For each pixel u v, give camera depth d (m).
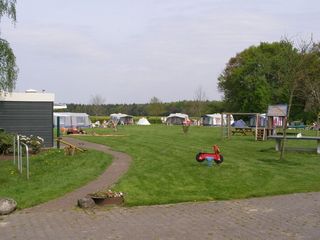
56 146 28.03
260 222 9.22
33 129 27.33
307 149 24.08
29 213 10.02
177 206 10.68
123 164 18.53
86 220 9.38
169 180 14.13
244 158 20.58
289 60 20.78
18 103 27.00
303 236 8.21
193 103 109.94
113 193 11.00
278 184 13.52
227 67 92.69
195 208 10.47
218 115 82.75
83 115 65.25
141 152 23.69
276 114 34.25
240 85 80.19
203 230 8.62
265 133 35.31
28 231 8.57
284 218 9.55
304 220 9.38
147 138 36.56
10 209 9.99
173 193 12.03
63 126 58.97
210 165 17.47
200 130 56.12
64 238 8.10
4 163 19.41
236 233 8.41
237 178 14.55
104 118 92.88
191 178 14.52
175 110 122.69
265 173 15.70
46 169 17.27
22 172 16.42
